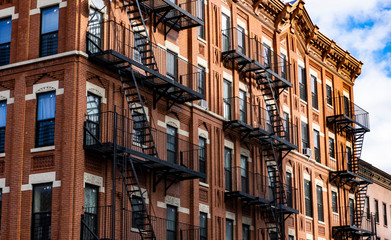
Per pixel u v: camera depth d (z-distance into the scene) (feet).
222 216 129.18
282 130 151.53
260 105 148.46
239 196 131.23
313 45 175.32
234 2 144.66
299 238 153.89
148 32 119.14
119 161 106.22
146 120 107.76
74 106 100.89
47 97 104.12
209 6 136.26
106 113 106.11
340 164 180.75
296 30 167.02
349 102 191.52
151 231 104.01
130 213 106.83
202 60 131.54
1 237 101.35
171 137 120.16
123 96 110.11
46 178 100.17
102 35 108.68
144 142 109.81
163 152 116.06
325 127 176.45
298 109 163.53
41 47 106.83
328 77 183.83
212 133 130.21
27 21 108.47
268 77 150.61
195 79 126.41
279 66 154.71
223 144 133.08
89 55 103.86
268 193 143.64
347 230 172.24
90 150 101.09
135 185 109.29
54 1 107.24
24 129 104.01
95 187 102.73
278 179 148.87
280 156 150.51
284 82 149.69
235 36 141.90
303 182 160.35
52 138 102.12
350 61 191.52
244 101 140.56
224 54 137.39
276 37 158.71
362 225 189.57
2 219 102.01
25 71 106.01
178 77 123.95
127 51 112.47
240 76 143.23
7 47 109.91
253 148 143.33
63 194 98.02
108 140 105.09
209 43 134.41
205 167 127.65
